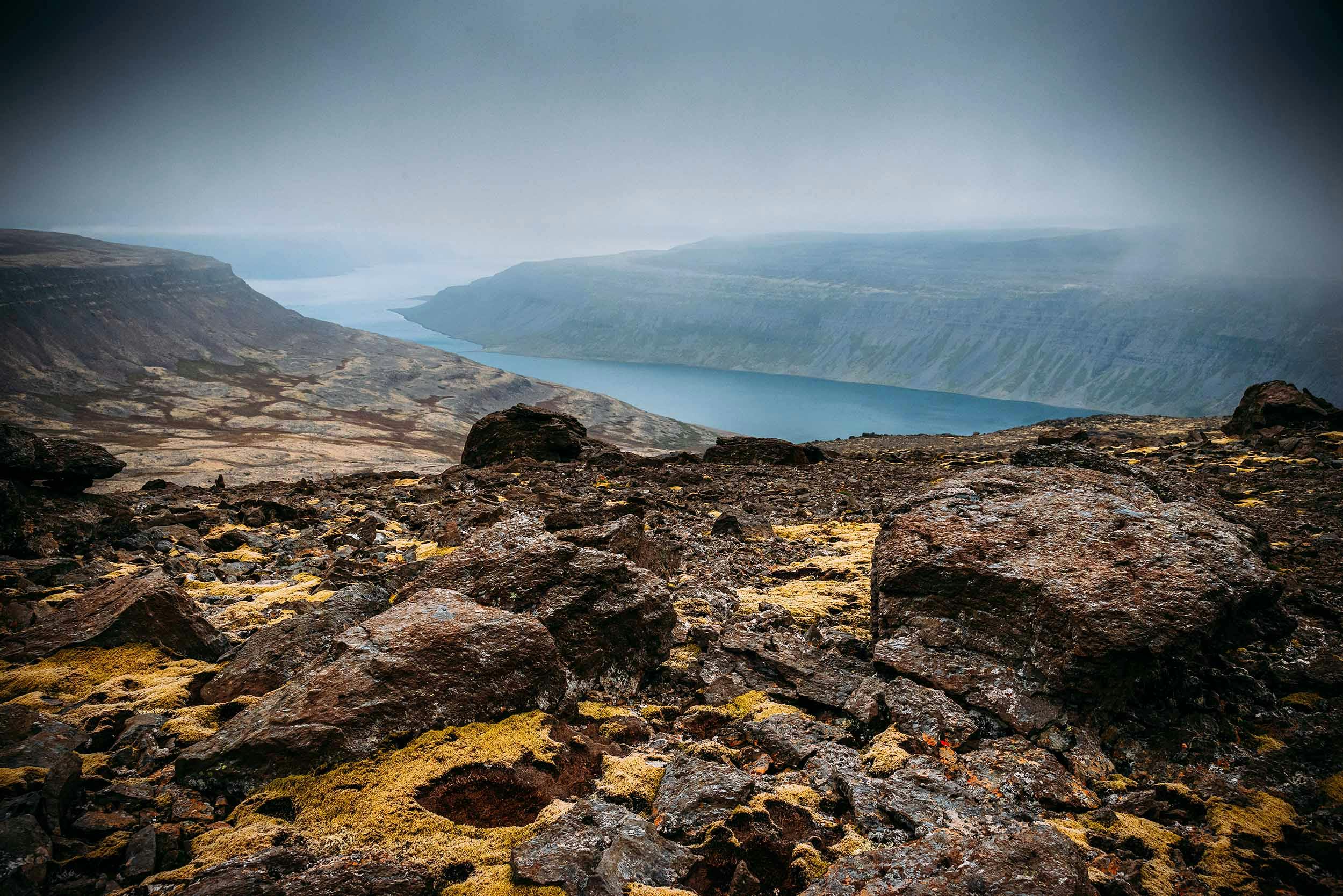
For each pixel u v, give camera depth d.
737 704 8.00
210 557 13.66
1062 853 4.72
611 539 11.06
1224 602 8.00
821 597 11.53
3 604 9.85
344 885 4.37
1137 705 7.67
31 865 4.42
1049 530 9.19
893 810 5.66
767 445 32.72
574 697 7.11
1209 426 39.97
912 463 31.69
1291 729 7.54
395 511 18.05
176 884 4.52
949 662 8.19
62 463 16.56
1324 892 5.40
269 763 5.54
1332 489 18.03
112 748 6.28
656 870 4.85
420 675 6.26
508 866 4.73
